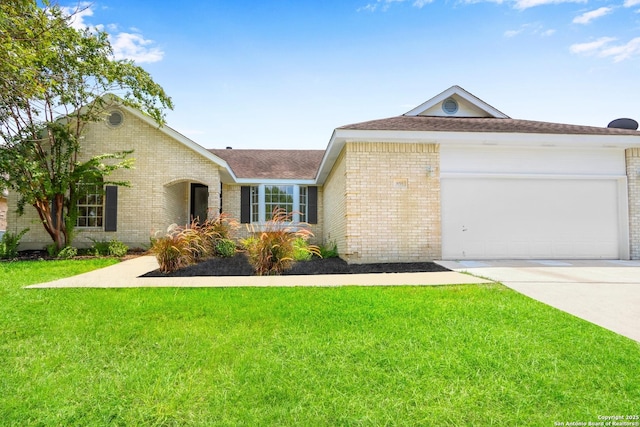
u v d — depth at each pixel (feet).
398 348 11.46
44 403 8.59
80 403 8.63
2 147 34.45
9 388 9.29
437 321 13.92
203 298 17.69
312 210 53.47
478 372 9.95
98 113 39.93
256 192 53.01
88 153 41.98
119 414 8.20
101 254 37.99
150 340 12.34
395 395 8.88
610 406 8.38
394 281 22.09
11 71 24.17
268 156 63.16
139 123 42.52
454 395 8.84
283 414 8.11
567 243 33.27
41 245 41.32
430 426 7.70
